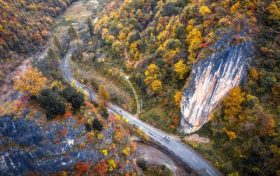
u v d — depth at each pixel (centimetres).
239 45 10031
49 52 15188
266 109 9650
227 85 10281
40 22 19250
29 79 10631
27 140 8344
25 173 8525
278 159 8594
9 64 15000
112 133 9456
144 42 13825
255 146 9031
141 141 10850
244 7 10738
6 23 16300
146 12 15175
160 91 11931
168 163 10056
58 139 8375
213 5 11494
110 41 15238
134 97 12706
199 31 11162
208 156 9944
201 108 10512
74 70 15088
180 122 11038
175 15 13212
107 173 8819
